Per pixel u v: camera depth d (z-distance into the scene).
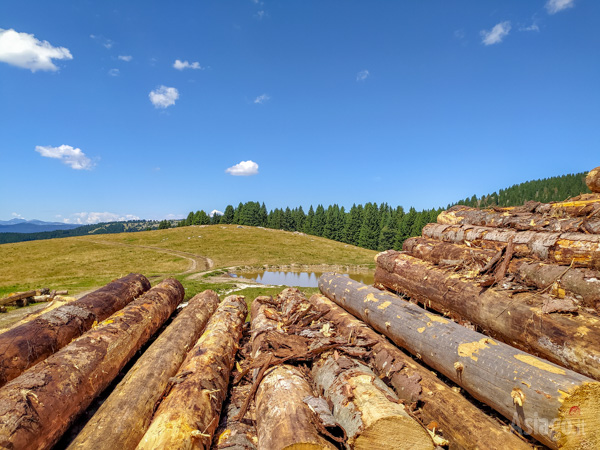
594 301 4.38
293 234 71.19
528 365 3.79
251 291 21.09
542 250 5.58
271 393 4.62
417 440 3.75
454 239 8.12
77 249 48.16
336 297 9.52
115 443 4.06
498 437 3.76
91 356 5.32
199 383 4.98
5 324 12.97
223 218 97.44
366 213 80.50
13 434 3.53
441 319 5.66
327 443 3.77
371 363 5.74
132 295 8.86
